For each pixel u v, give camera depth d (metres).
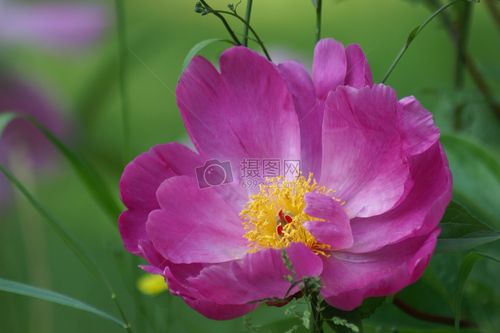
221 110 0.64
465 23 0.81
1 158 0.84
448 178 0.59
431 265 0.72
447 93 0.80
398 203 0.61
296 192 0.64
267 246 0.64
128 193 0.64
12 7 0.84
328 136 0.63
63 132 0.84
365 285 0.59
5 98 0.83
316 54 0.64
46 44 0.84
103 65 0.83
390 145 0.61
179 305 0.80
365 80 0.62
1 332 0.80
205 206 0.64
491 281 0.74
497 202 0.73
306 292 0.59
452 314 0.72
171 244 0.62
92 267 0.67
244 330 0.74
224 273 0.60
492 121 0.83
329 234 0.61
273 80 0.64
